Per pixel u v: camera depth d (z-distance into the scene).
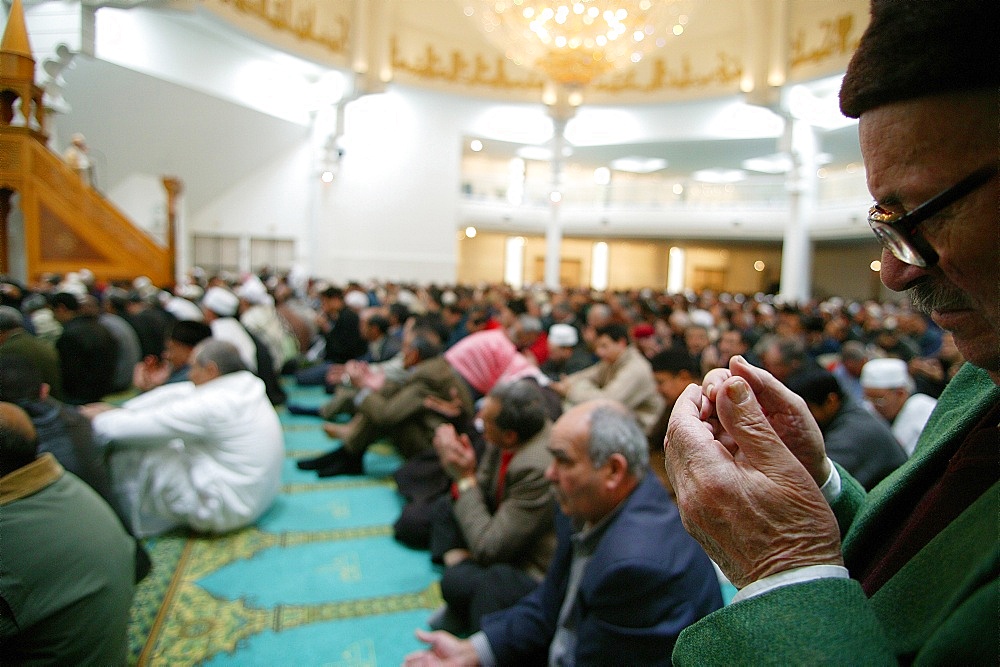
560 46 8.24
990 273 0.41
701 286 23.44
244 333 5.20
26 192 8.00
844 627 0.42
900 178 0.43
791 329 5.82
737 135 15.72
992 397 0.55
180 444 2.94
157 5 7.53
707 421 0.60
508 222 20.56
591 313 5.43
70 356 4.44
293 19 12.56
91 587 1.46
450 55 16.38
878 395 3.03
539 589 1.79
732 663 0.45
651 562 1.34
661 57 15.98
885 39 0.43
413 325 4.74
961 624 0.34
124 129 12.79
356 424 4.01
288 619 2.35
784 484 0.51
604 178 23.81
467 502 2.43
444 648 1.73
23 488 1.41
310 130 15.59
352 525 3.25
